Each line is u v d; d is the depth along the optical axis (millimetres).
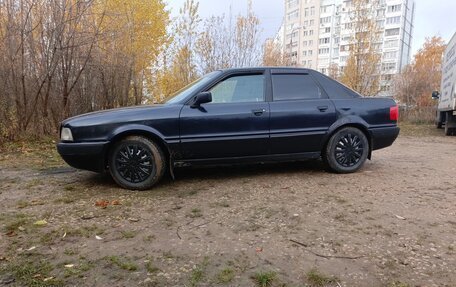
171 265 2527
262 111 4660
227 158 4660
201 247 2805
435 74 29250
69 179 4926
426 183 4652
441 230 3094
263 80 4863
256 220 3355
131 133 4371
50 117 8867
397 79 29000
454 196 4066
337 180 4781
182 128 4418
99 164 4363
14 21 7906
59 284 2287
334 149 5051
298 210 3611
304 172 5262
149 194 4215
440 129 15336
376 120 5121
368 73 20594
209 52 14750
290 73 4992
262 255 2668
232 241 2908
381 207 3689
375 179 4855
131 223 3303
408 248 2762
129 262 2566
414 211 3568
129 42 11586
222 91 4695
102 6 10070
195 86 4809
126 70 10836
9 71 7859
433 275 2379
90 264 2541
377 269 2461
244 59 14875
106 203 3846
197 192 4285
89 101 9805
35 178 4988
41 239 2947
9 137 7832
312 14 72688
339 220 3338
